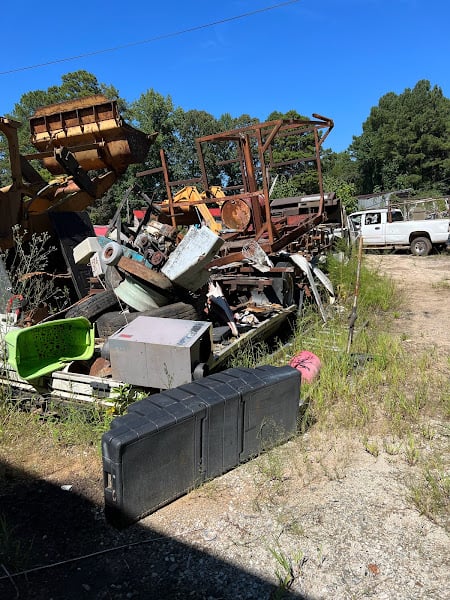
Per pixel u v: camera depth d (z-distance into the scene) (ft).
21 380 13.82
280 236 27.12
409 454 11.99
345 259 39.04
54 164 24.08
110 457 9.20
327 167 247.50
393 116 230.68
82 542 9.19
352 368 17.56
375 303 30.17
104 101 22.44
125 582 8.20
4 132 19.02
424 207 81.35
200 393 10.89
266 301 21.57
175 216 29.55
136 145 23.62
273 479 11.06
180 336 12.52
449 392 15.56
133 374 12.71
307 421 13.80
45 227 21.58
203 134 154.30
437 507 9.88
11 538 9.30
